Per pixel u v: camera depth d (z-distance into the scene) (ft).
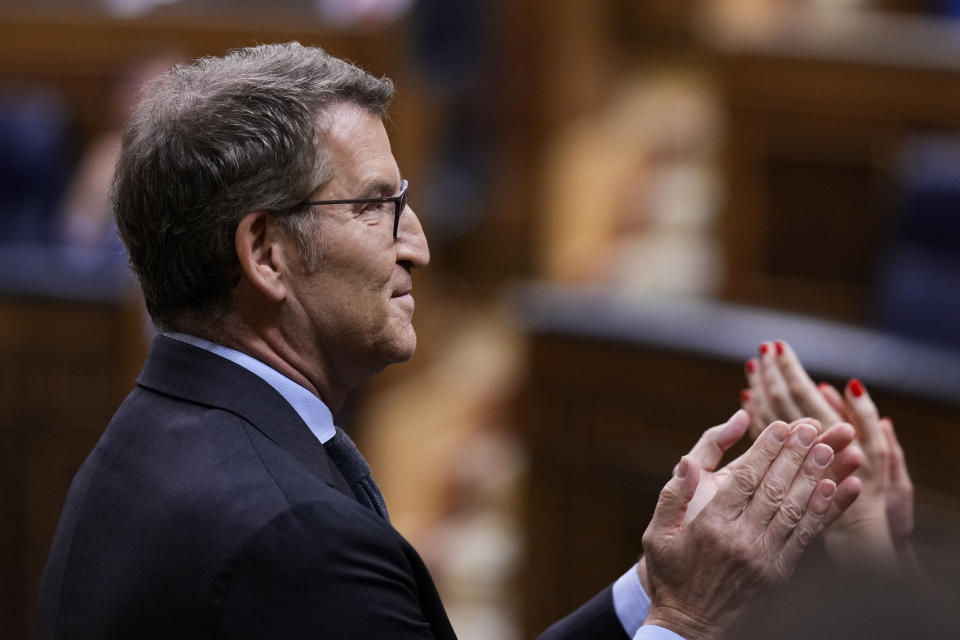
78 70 63.26
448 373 72.13
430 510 62.28
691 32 96.27
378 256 16.75
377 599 15.17
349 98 16.72
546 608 42.52
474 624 54.03
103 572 16.10
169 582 15.38
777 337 39.24
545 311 41.91
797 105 55.36
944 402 36.42
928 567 8.78
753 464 16.60
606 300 42.91
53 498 45.68
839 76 54.60
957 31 61.11
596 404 41.19
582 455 41.55
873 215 55.52
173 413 16.75
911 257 47.37
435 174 79.97
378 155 16.72
